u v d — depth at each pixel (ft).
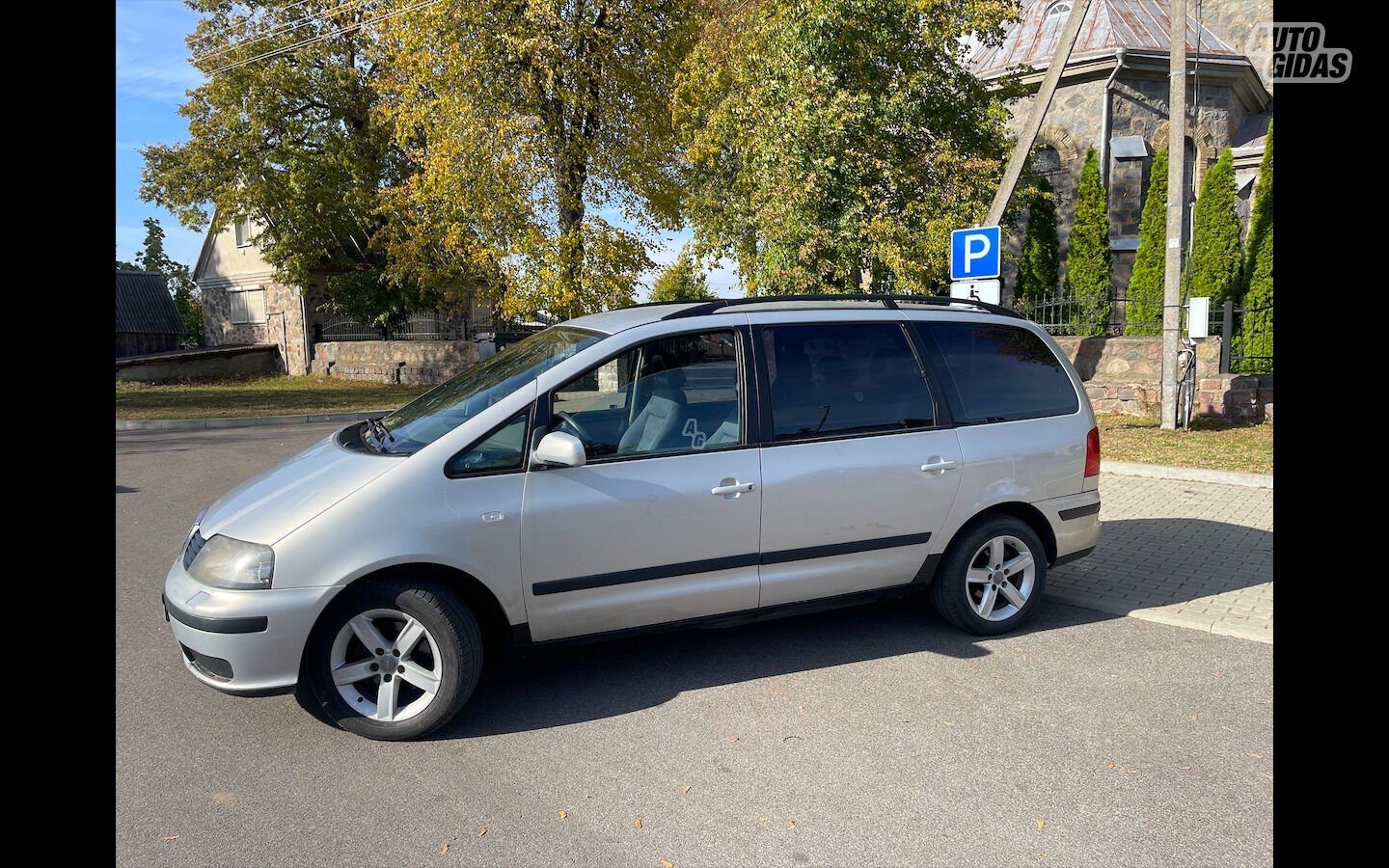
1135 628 16.60
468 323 92.89
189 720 12.77
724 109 48.83
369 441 13.75
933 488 15.21
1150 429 39.55
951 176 44.65
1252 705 13.20
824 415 14.64
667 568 13.44
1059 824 10.16
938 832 10.01
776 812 10.44
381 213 81.82
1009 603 16.40
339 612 11.85
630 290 62.13
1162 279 51.26
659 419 13.65
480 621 13.34
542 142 56.18
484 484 12.40
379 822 10.25
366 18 75.00
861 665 14.87
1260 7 70.90
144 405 60.29
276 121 81.41
